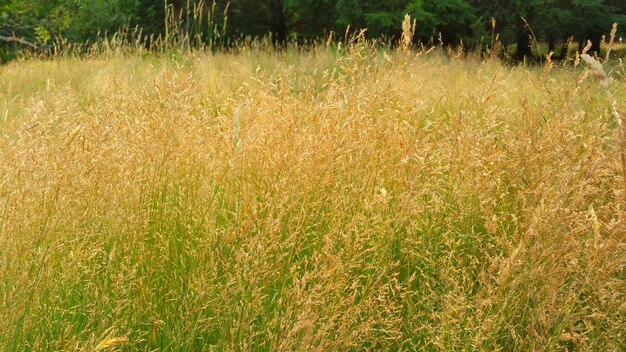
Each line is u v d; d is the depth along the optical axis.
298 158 3.12
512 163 3.21
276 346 2.41
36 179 2.83
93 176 2.96
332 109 3.59
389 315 2.74
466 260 3.09
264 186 3.18
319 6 19.42
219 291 2.71
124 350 2.60
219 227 2.94
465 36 17.72
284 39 21.27
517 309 2.69
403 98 3.92
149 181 3.11
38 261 2.65
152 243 2.96
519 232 3.10
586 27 18.53
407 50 3.84
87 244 2.86
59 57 10.09
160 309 2.69
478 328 2.55
